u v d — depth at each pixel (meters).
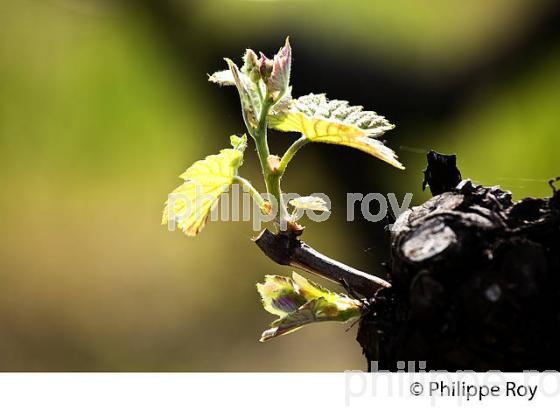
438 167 0.68
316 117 0.68
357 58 1.60
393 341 0.66
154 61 1.74
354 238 1.51
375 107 1.56
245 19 1.71
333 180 1.56
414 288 0.65
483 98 1.50
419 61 1.57
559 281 0.65
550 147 1.35
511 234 0.65
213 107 1.68
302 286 0.69
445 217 0.66
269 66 0.69
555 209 0.65
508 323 0.65
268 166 0.69
